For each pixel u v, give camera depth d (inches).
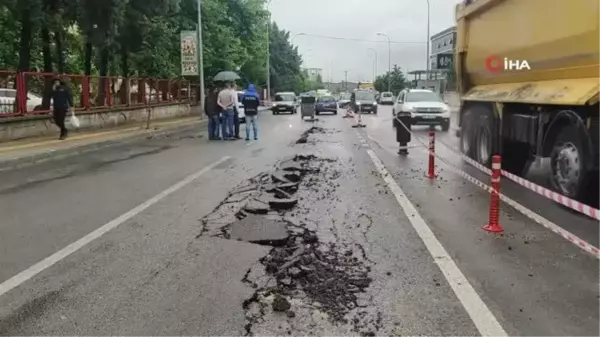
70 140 715.4
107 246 241.8
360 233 260.8
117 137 776.9
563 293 185.0
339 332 156.2
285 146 684.1
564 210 309.7
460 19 540.1
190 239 251.4
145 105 1171.9
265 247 237.9
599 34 283.0
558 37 327.0
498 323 162.1
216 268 210.7
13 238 255.8
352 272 205.3
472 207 318.3
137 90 1146.0
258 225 273.9
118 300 180.7
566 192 314.3
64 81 780.0
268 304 175.9
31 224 282.4
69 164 524.4
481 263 216.1
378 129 1019.9
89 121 900.0
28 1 730.2
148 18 1013.2
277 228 267.3
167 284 194.4
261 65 2456.9
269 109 2282.2
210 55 1552.7
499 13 435.5
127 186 394.0
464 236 255.3
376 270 207.6
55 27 824.3
